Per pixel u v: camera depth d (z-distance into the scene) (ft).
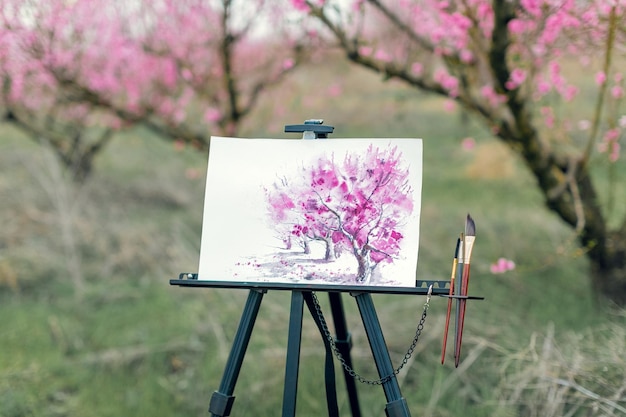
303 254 7.54
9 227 18.22
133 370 12.95
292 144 7.82
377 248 7.39
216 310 14.19
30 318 15.17
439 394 10.90
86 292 16.15
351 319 12.44
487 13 11.38
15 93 17.16
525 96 11.87
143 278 16.65
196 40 16.01
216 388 11.93
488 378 11.11
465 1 11.32
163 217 19.53
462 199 20.12
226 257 7.64
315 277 7.44
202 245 7.68
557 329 12.37
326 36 14.90
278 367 11.98
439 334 12.16
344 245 7.48
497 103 12.67
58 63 15.24
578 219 11.80
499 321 12.59
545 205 12.72
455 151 23.40
